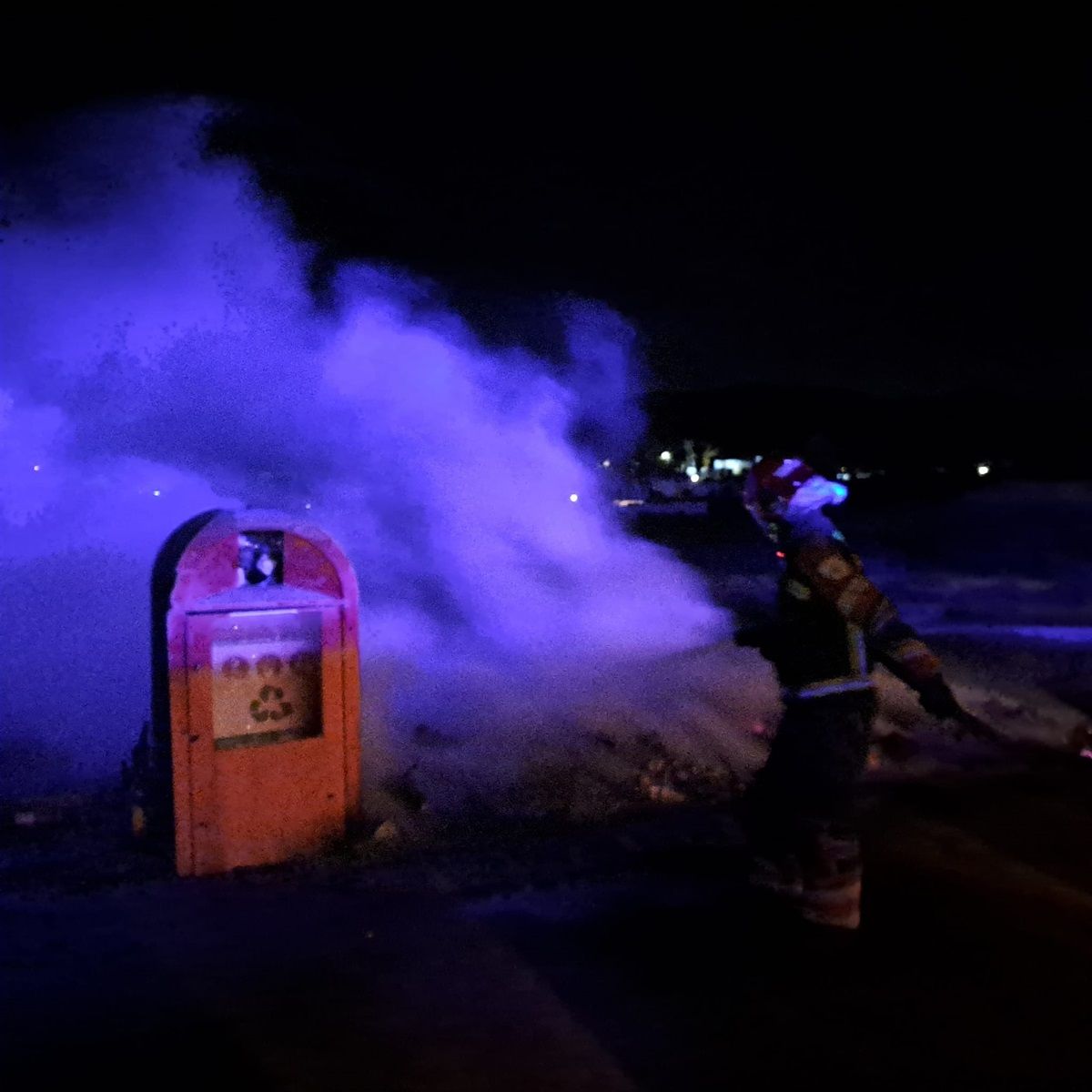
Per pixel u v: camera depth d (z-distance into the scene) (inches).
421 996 137.6
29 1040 125.6
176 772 179.0
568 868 186.7
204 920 162.6
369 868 185.9
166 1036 127.0
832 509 151.3
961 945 152.0
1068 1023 130.5
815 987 139.7
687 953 150.3
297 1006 134.7
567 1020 131.3
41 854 194.2
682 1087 116.3
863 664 144.6
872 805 218.8
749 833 152.5
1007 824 206.4
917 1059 122.1
